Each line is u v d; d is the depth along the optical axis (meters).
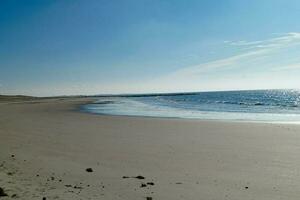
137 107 55.19
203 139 17.45
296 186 8.76
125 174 10.14
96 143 16.14
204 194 8.09
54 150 14.13
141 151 14.05
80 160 12.18
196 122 26.58
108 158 12.58
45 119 29.48
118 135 19.06
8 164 10.99
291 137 17.66
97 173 10.20
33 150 14.01
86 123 25.97
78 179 9.40
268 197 7.88
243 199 7.72
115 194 7.95
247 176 9.89
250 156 12.81
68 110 45.19
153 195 7.95
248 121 27.77
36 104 65.56
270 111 42.94
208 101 80.31
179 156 12.98
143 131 20.95
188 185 8.92
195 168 10.97
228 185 8.92
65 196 7.59
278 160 11.99
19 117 31.56
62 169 10.62
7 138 17.45
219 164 11.53
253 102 70.94
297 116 34.06
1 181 8.64
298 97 102.31
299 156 12.63
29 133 19.61
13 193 7.64
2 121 27.08
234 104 62.66
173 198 7.76
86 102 79.06
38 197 7.41
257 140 16.86
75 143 16.08
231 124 24.80
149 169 10.84
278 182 9.18
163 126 23.78
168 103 72.50
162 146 15.30
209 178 9.68
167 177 9.80
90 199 7.45
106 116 33.75
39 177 9.43
